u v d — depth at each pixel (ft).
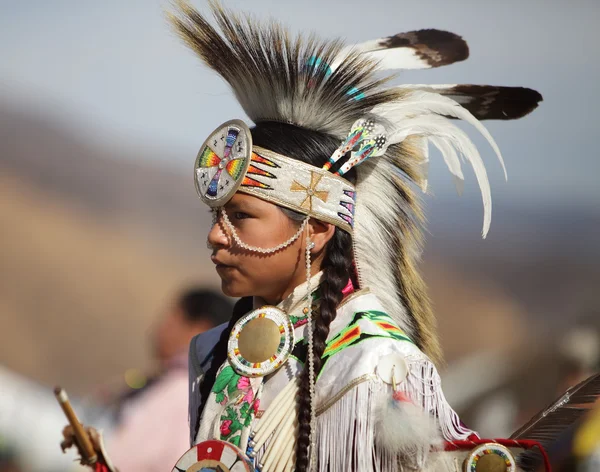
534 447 18.13
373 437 16.98
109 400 35.42
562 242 121.08
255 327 18.52
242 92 19.61
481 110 21.76
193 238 121.90
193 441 19.99
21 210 119.85
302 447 17.33
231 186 18.24
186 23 20.01
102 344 95.09
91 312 101.09
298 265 18.69
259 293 18.90
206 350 21.01
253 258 18.48
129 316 102.06
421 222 20.65
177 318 34.45
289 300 18.88
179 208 129.80
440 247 118.01
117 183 133.08
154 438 31.48
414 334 19.89
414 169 20.44
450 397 37.22
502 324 98.27
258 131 18.75
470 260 116.26
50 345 93.91
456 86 21.38
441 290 107.14
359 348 17.65
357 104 19.22
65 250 112.88
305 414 17.47
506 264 116.47
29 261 109.09
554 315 100.53
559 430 19.01
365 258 19.45
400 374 17.22
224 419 18.48
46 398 41.09
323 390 17.63
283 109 19.06
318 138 18.84
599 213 132.77
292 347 18.30
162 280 109.81
